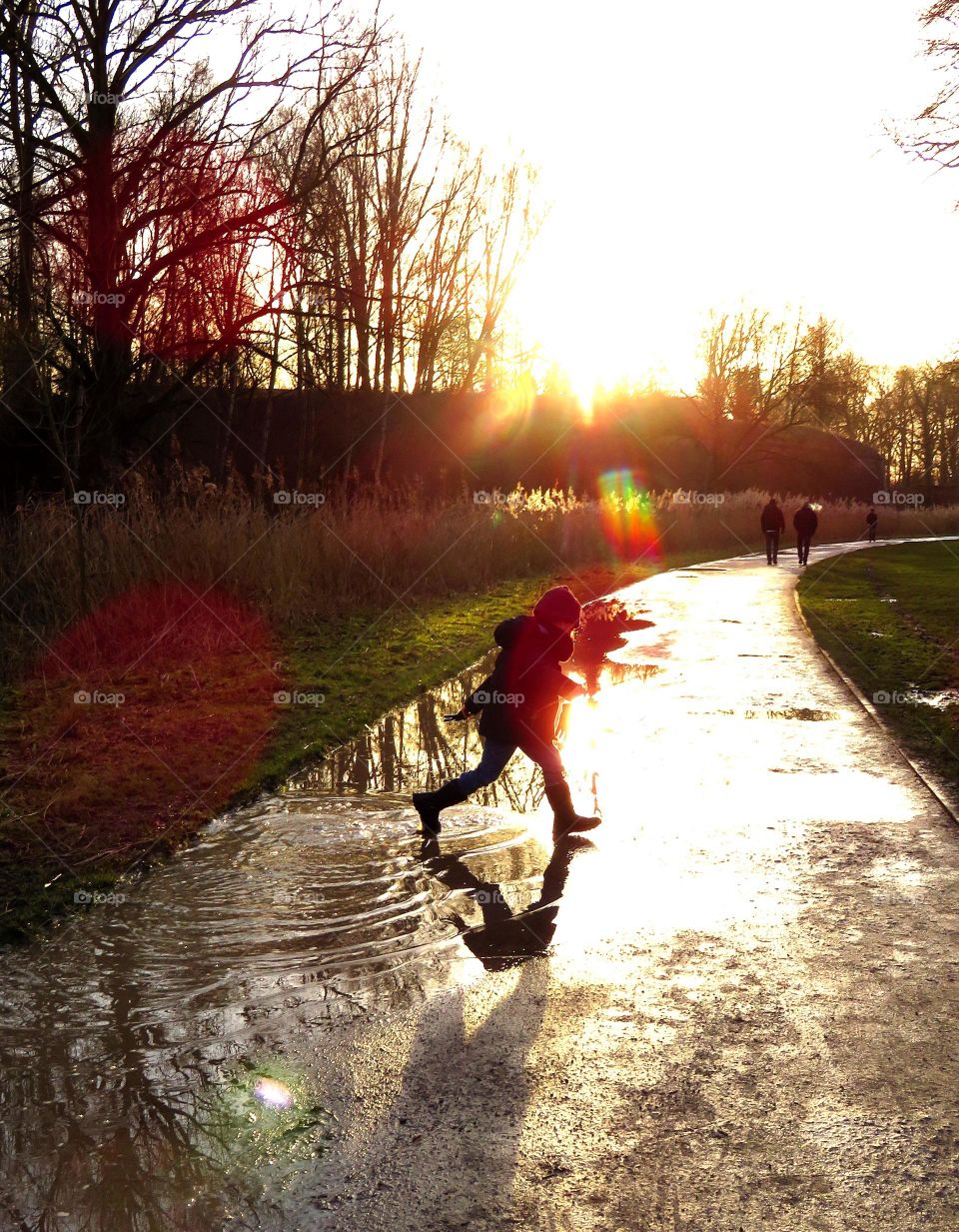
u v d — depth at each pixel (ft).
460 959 14.24
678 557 100.78
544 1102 10.57
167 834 19.40
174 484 48.73
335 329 65.62
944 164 45.09
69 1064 11.44
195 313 54.95
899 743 26.27
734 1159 9.57
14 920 15.37
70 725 26.94
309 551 50.83
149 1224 8.73
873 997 12.89
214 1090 10.89
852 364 192.65
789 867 17.60
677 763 24.61
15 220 49.67
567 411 160.76
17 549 40.29
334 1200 9.03
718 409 186.91
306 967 14.02
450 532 62.44
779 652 41.57
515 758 25.91
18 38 48.16
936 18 43.60
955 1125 10.09
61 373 54.24
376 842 19.36
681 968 13.82
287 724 28.22
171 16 50.60
